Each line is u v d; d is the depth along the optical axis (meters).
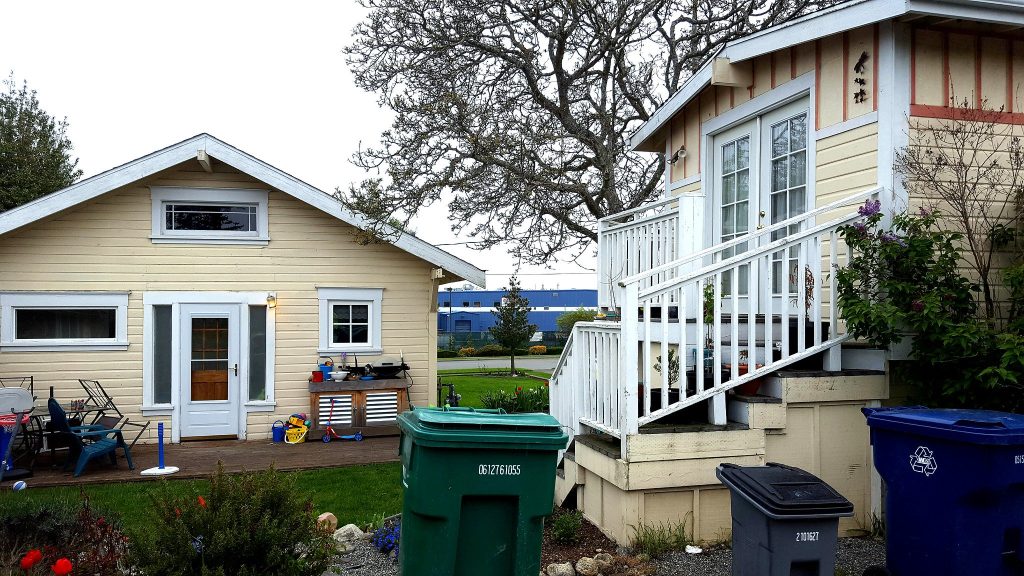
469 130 12.69
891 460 4.37
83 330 11.61
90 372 11.50
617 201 15.04
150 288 11.80
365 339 12.73
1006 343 4.87
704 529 5.34
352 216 12.00
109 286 11.63
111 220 11.66
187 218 12.05
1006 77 6.18
